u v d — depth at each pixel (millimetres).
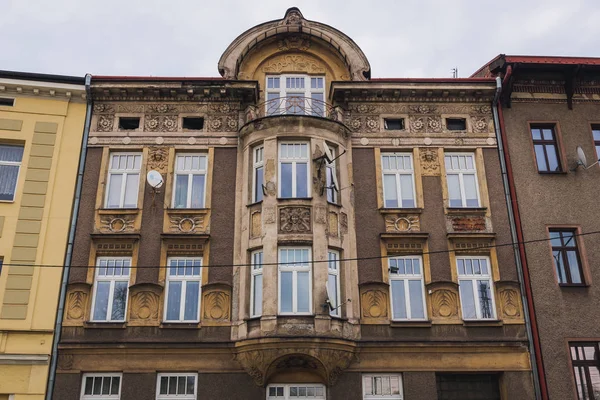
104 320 17750
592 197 19594
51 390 16703
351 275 18281
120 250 18500
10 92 20031
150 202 19109
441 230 19062
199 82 20281
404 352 17484
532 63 20312
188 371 17203
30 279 17906
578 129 20609
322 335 16531
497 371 17422
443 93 20609
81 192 19172
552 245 19062
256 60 21594
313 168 18734
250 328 17062
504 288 18328
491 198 19547
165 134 20094
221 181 19500
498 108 20703
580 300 18219
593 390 17266
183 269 18500
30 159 19359
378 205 19312
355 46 21406
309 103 20625
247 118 19938
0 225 18484
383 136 20312
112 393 17000
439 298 18156
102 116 20266
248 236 18344
